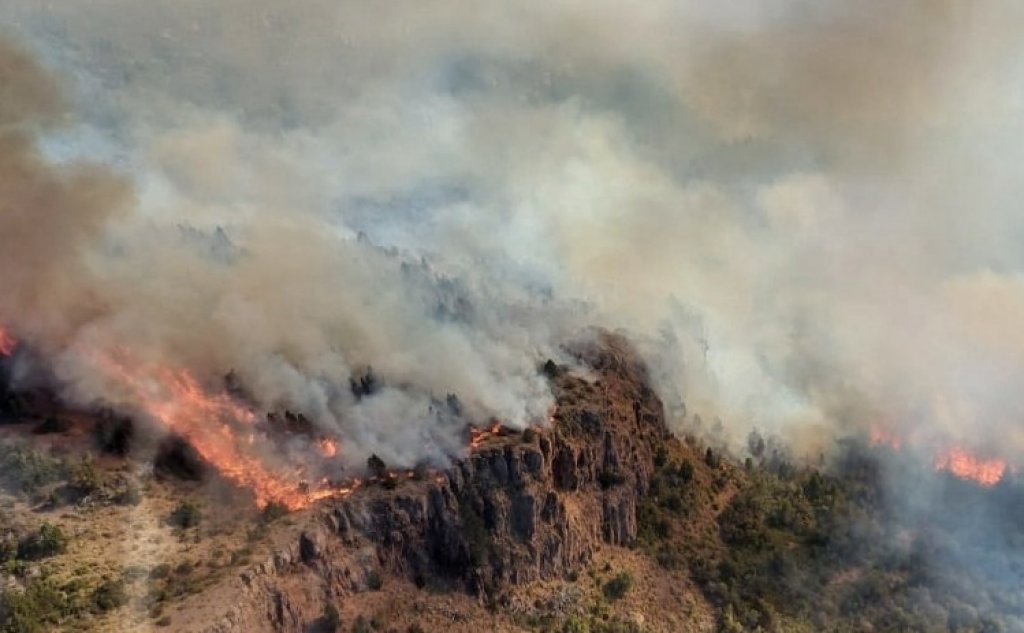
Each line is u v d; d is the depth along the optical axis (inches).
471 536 4623.5
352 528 4370.1
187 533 4202.8
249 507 4362.7
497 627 4566.9
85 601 3831.2
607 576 5098.4
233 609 3816.4
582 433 5231.3
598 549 5201.8
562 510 4926.2
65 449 4547.2
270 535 4185.5
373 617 4269.2
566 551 4943.4
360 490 4530.0
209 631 3710.6
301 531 4205.2
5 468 4404.5
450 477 4650.6
